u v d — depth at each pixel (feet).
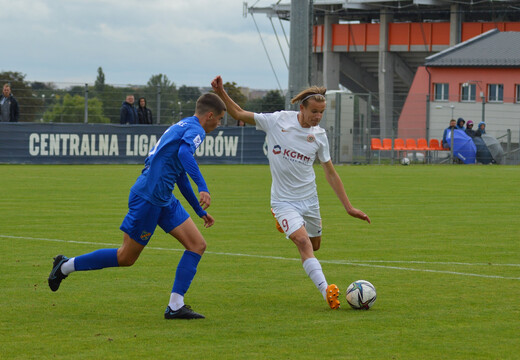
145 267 66.49
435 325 46.47
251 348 41.09
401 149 279.69
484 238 86.28
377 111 442.50
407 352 40.47
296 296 55.36
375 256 73.46
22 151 213.66
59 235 85.15
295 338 43.24
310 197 54.60
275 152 53.83
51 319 47.70
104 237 83.82
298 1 228.43
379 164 274.16
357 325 46.42
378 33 459.32
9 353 39.96
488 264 69.26
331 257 72.74
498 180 184.96
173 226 48.88
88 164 219.00
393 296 55.31
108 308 50.96
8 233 86.53
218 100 49.60
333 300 50.34
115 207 113.80
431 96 364.79
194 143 47.60
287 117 53.93
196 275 63.41
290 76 231.30
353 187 159.84
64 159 216.95
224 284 59.67
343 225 97.09
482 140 284.82
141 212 48.06
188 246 48.91
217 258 71.77
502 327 46.06
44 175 176.04
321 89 53.21
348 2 447.01
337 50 474.49
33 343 42.01
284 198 54.13
